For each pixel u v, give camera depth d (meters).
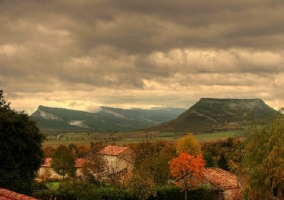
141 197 48.22
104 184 57.31
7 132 38.53
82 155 117.88
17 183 38.12
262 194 22.41
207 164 90.50
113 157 86.50
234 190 55.84
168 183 62.66
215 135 176.12
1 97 42.53
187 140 94.94
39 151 42.62
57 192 42.31
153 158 63.72
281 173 21.75
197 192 55.09
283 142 22.56
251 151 23.81
